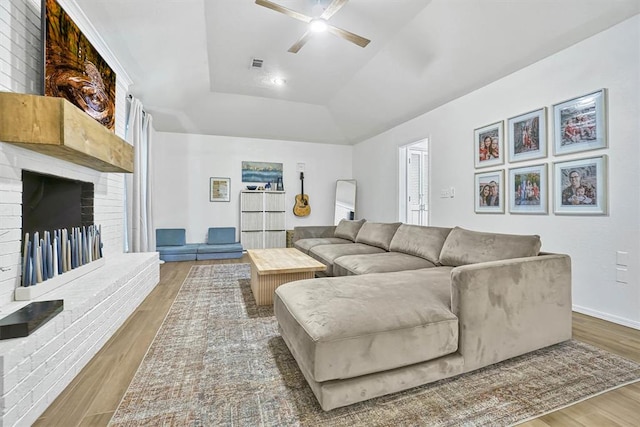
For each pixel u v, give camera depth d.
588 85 2.55
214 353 1.85
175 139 5.84
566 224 2.72
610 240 2.41
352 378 1.32
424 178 5.83
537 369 1.65
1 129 1.58
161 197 5.74
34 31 1.94
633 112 2.27
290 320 1.56
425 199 5.82
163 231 5.57
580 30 2.46
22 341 1.22
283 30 3.25
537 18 2.53
